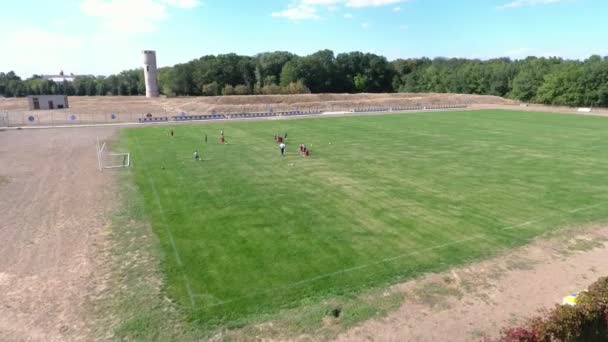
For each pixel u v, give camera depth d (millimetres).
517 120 67812
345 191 25953
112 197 24906
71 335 11906
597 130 54719
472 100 113875
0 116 72250
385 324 12477
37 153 39438
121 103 101438
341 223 20531
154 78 124312
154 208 22844
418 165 33219
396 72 164000
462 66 154000
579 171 31109
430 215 21656
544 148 40812
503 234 19234
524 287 14664
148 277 15219
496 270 15883
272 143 44344
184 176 29875
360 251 17375
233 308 13242
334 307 13320
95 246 17906
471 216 21531
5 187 27188
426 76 153500
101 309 13203
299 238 18703
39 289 14367
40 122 67062
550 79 104188
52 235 19094
